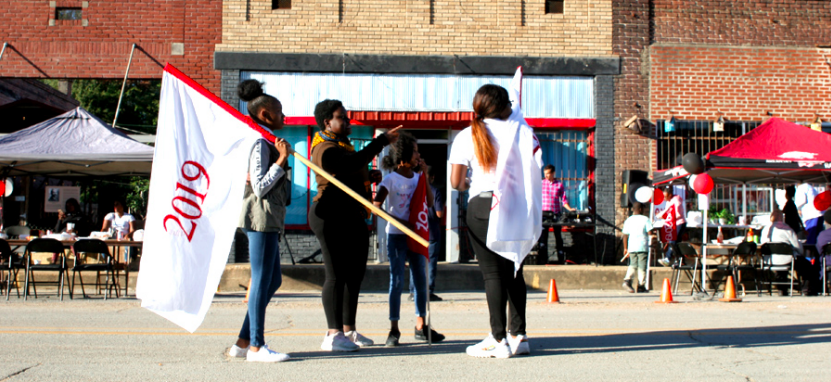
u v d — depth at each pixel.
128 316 7.39
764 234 11.47
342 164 4.71
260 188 4.19
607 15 13.92
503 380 3.97
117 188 23.67
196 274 4.21
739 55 14.06
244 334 4.69
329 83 13.57
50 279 11.20
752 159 11.01
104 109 28.11
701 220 13.45
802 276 11.33
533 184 4.56
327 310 4.90
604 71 13.80
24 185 16.95
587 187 13.80
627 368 4.33
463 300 9.61
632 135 13.77
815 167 10.87
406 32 13.69
